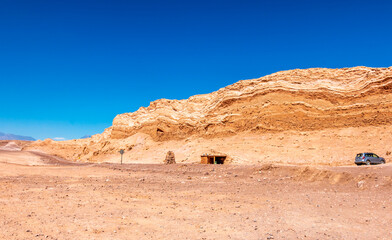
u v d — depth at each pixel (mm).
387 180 19219
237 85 75500
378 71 56438
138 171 37062
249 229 10500
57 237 9438
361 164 33125
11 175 29891
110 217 12219
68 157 110000
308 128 55906
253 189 20688
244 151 54375
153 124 86938
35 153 92125
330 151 47125
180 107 91125
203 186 22656
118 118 103625
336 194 17875
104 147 96312
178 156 63375
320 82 62562
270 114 60938
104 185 23141
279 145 53594
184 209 13992
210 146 62094
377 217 12109
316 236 9711
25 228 10359
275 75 70625
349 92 57125
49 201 15547
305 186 21719
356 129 50875
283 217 12266
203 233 10078
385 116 49406
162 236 9727
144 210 13727
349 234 9922
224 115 69125
